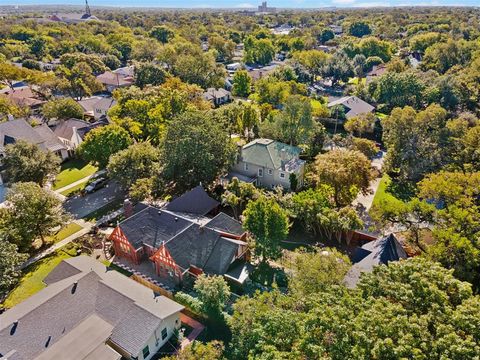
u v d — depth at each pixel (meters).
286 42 173.88
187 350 25.34
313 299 21.08
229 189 46.22
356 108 82.38
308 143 60.69
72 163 63.81
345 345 17.14
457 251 29.16
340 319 18.27
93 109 83.19
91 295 29.33
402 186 53.69
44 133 63.75
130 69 123.81
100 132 54.00
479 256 28.08
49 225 39.66
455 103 73.12
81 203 49.59
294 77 109.19
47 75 95.94
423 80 81.94
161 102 67.69
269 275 35.12
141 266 37.31
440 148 53.16
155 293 30.72
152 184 46.19
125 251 38.00
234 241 34.97
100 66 119.56
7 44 146.25
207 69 104.44
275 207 35.44
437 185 35.56
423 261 21.94
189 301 30.34
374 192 52.03
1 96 78.25
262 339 22.11
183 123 48.78
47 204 39.44
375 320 17.34
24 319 26.28
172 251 33.94
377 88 86.38
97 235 42.22
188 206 43.34
